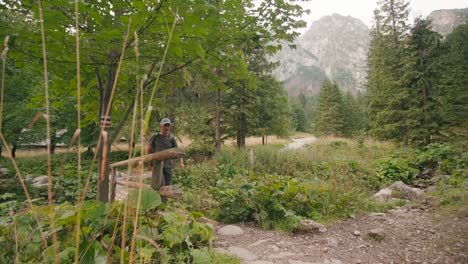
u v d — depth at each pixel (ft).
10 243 5.94
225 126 50.44
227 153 39.60
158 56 10.03
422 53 49.42
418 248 11.30
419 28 50.29
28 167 35.86
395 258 10.75
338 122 124.67
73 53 8.91
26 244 6.10
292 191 16.53
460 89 42.06
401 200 19.72
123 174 23.70
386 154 44.80
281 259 10.77
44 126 38.93
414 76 49.19
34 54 9.44
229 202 16.49
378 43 74.95
